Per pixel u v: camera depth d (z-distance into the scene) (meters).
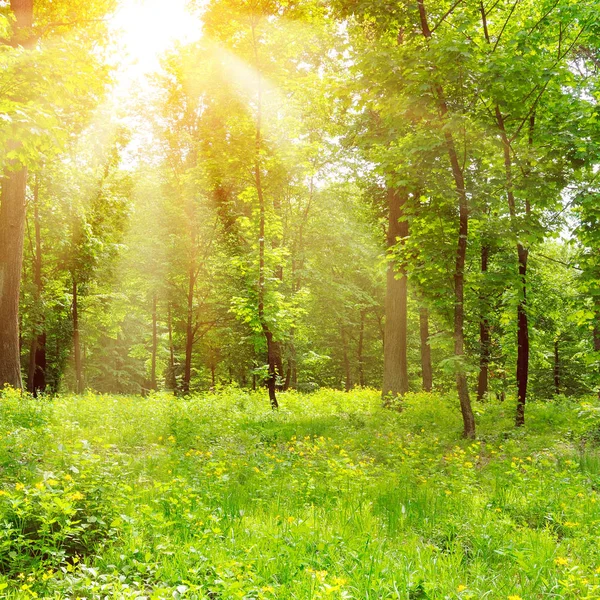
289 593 3.90
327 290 27.55
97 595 3.80
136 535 4.80
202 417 13.33
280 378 18.14
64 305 29.92
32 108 8.12
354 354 41.53
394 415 15.58
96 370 40.00
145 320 37.69
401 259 13.09
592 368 13.64
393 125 12.57
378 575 4.31
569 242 13.04
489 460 10.00
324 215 27.50
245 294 18.33
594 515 6.25
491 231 12.17
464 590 4.12
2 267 16.14
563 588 4.17
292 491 6.94
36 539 4.76
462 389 12.34
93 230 26.58
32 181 24.20
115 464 6.47
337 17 13.26
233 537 5.05
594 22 12.38
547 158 11.96
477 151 12.16
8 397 13.59
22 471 6.34
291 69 18.23
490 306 15.12
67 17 18.39
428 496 6.96
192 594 3.84
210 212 24.94
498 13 14.42
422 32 12.52
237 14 16.33
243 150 17.05
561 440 11.50
